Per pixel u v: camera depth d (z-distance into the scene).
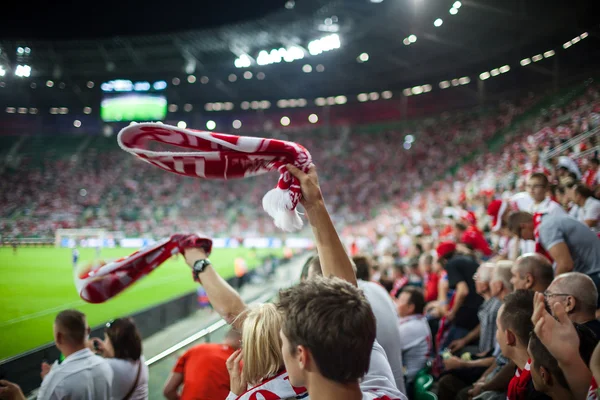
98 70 47.38
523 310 2.34
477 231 7.90
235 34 42.22
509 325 2.36
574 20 25.61
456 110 40.72
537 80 33.97
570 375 1.81
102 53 45.59
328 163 40.19
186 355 3.22
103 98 49.25
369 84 43.50
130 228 36.22
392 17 32.97
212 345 3.20
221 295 2.07
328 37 39.53
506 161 21.27
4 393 2.68
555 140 17.03
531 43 30.11
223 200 38.53
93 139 48.50
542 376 1.98
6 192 41.81
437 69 38.03
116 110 49.09
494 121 33.06
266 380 1.57
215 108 50.56
